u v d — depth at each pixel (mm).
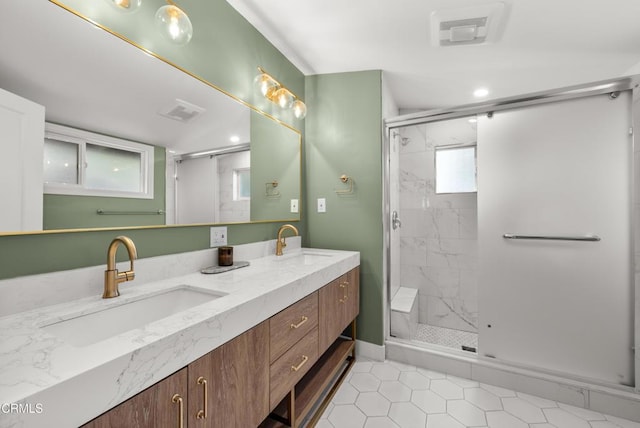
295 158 2277
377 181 2199
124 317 967
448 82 2414
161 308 1087
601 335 1620
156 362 646
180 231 1358
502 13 1521
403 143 3127
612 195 1591
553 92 1681
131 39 1141
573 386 1631
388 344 2184
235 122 1678
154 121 1227
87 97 995
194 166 1416
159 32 1157
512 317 1831
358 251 2238
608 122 1594
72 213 954
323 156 2361
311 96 2393
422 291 3033
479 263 1920
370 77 2234
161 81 1254
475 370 1879
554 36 1699
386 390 1776
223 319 836
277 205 2057
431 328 2926
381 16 1617
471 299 2844
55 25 913
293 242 2223
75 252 972
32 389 460
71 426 500
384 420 1508
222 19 1575
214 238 1543
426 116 2070
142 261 1164
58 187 916
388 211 2281
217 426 822
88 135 998
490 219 1884
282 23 1742
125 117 1116
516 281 1819
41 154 874
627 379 1569
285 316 1168
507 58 1984
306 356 1339
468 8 1503
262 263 1668
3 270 809
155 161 1233
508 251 1839
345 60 2123
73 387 501
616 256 1585
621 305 1580
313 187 2395
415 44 1871
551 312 1733
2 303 792
